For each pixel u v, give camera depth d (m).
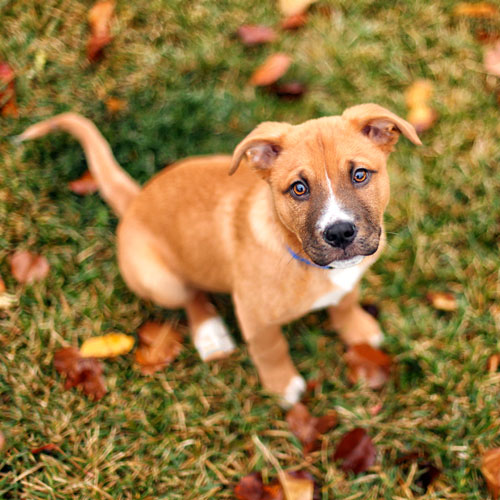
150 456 1.10
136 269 1.12
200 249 1.08
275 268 1.00
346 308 1.14
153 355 1.16
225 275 1.09
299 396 1.13
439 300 1.17
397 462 1.08
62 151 1.29
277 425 1.11
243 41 1.37
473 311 1.16
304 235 0.95
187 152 1.29
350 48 1.35
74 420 1.12
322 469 1.08
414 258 1.20
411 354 1.14
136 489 1.08
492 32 1.35
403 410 1.11
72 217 1.26
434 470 1.06
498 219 1.22
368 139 0.97
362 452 1.07
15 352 1.16
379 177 0.97
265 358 1.11
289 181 0.95
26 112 1.31
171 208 1.09
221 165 1.09
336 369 1.15
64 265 1.22
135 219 1.13
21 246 1.23
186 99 1.32
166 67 1.35
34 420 1.11
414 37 1.35
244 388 1.14
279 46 1.37
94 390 1.14
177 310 1.21
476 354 1.13
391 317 1.17
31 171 1.27
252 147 0.98
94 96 1.33
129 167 1.29
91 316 1.19
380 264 1.21
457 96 1.31
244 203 1.04
